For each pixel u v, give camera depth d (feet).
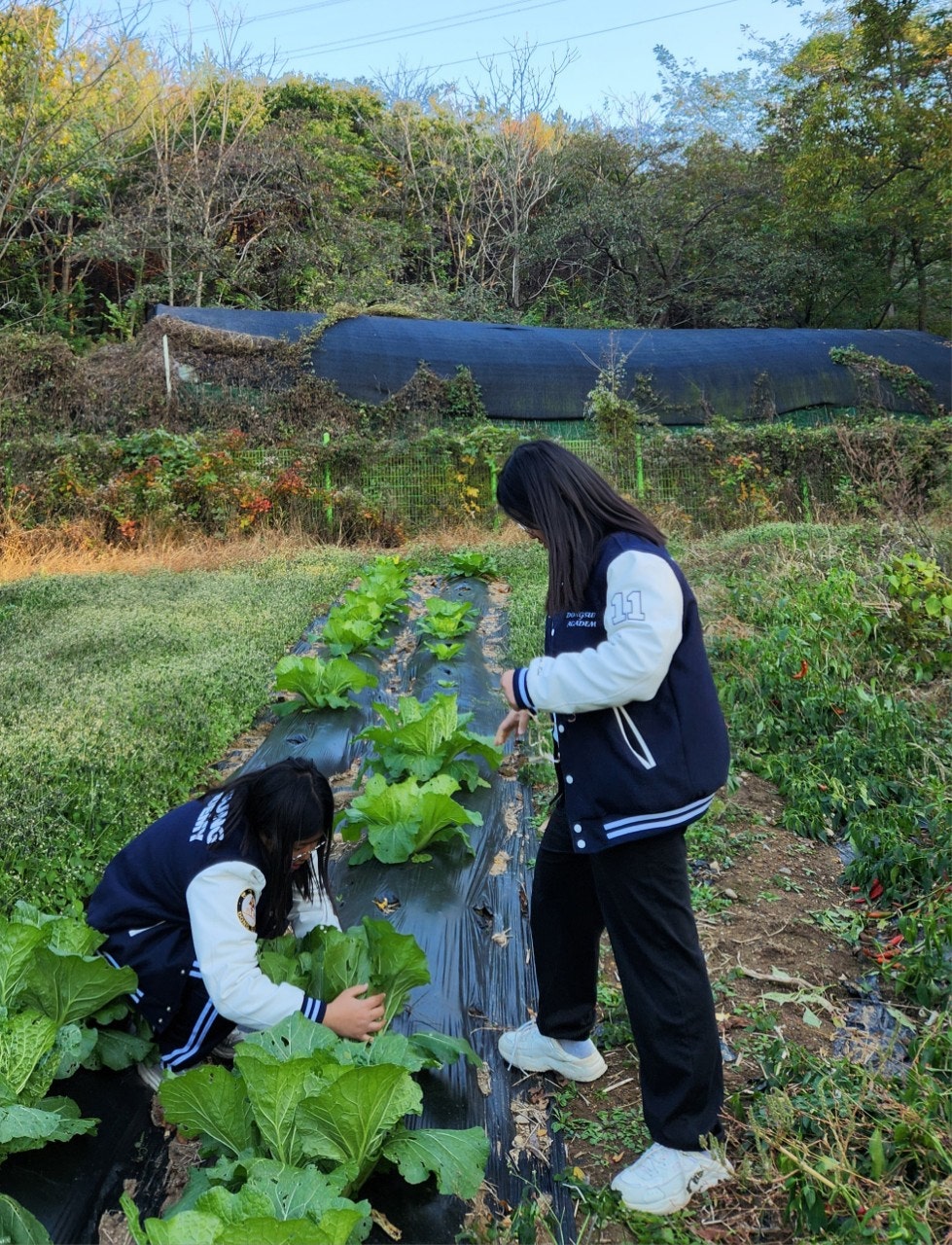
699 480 48.03
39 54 59.26
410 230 95.04
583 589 7.57
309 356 53.01
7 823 12.71
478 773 15.69
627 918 7.48
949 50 63.77
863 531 31.12
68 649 22.91
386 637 26.50
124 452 43.91
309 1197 6.22
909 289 100.07
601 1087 9.03
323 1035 7.57
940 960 9.87
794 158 80.89
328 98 96.63
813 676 17.85
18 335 48.75
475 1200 7.61
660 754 7.30
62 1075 8.20
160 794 14.61
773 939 11.41
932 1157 7.31
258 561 38.27
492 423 55.01
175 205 74.49
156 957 8.33
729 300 93.15
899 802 14.11
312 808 8.34
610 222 90.63
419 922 11.53
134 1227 6.00
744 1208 7.53
